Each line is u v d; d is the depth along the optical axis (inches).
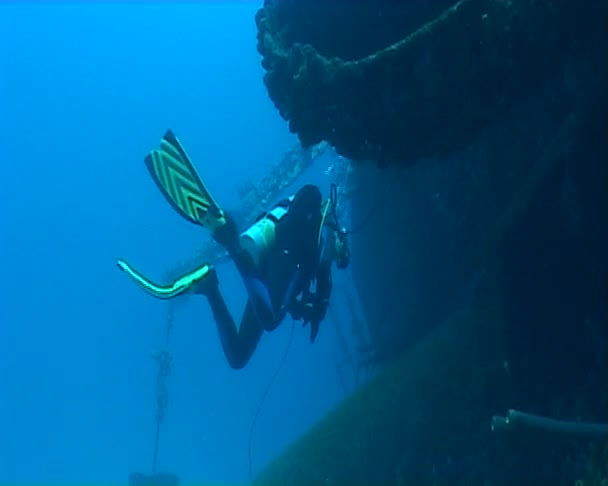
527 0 184.2
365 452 299.7
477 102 204.8
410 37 198.2
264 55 255.9
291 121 238.7
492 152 342.0
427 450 257.3
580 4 183.9
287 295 185.9
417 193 448.1
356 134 222.7
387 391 340.2
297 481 343.0
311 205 191.0
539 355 228.5
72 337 3462.1
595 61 199.5
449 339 325.1
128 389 3009.4
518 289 230.2
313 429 430.9
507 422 178.2
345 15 245.1
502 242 231.9
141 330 2997.0
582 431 173.5
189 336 2470.5
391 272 513.7
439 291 447.8
